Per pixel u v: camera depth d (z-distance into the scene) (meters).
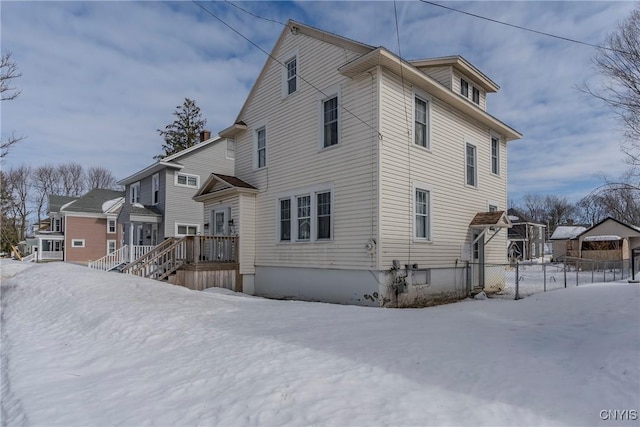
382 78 10.95
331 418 3.30
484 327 6.50
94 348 6.50
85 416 3.91
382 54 10.31
